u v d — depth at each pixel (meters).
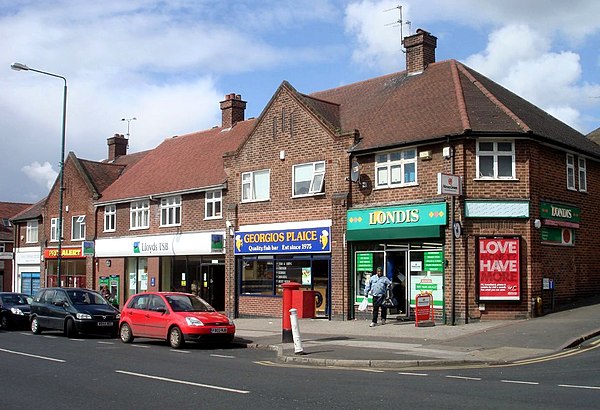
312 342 18.00
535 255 21.06
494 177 21.05
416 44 26.88
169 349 18.25
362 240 23.30
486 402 9.54
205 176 30.98
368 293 21.50
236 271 27.95
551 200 22.34
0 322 27.06
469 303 20.72
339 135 24.23
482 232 20.89
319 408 9.34
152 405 9.77
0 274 50.56
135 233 34.59
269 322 24.84
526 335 17.36
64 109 29.77
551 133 23.06
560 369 12.79
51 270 42.00
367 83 28.70
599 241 25.25
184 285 31.73
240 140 32.62
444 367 13.62
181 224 31.67
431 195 21.72
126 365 14.48
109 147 45.47
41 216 43.31
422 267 21.94
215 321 18.58
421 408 9.20
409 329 19.89
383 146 22.64
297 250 25.33
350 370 13.47
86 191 38.50
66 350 17.92
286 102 26.42
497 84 26.77
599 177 25.81
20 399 10.46
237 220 28.08
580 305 22.77
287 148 26.19
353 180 23.59
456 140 21.17
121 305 34.97
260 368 13.90
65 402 10.16
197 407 9.55
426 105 23.73
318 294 23.52
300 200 25.50
